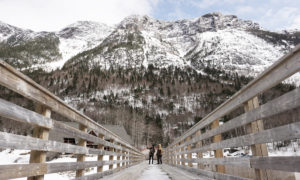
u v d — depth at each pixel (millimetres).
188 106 105312
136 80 147250
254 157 2293
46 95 2234
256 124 2312
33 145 1952
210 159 3986
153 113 93688
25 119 1836
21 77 1781
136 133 67938
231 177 2840
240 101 2646
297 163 1574
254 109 2270
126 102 104312
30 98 1953
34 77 117062
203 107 100000
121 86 135500
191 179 4047
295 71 1583
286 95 1708
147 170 8250
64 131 2678
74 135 3021
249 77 151125
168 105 106812
